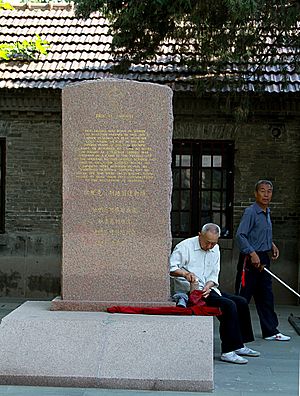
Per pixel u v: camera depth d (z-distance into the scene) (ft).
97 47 47.65
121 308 25.52
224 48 37.58
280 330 35.27
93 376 22.67
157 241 26.22
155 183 26.25
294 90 42.63
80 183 26.30
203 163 46.42
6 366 23.04
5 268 46.60
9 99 45.73
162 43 45.32
